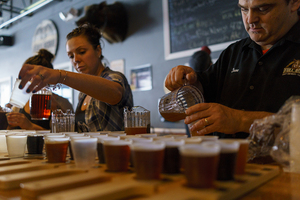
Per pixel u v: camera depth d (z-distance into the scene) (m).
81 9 5.08
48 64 2.15
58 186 0.59
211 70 1.62
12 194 0.61
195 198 0.51
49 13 5.91
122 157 0.75
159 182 0.62
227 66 1.58
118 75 1.60
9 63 7.25
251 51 1.47
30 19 6.46
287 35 1.29
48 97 1.37
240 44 1.55
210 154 0.57
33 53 6.34
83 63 1.76
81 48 1.74
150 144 0.65
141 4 4.11
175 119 1.32
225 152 0.65
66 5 5.45
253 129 0.90
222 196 0.53
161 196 0.51
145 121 1.35
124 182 0.62
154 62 3.92
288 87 1.26
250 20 1.25
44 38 5.98
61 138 0.93
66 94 5.23
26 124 1.78
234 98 1.45
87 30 1.78
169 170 0.72
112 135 1.06
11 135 1.11
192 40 3.50
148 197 0.51
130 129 1.33
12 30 7.11
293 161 0.81
